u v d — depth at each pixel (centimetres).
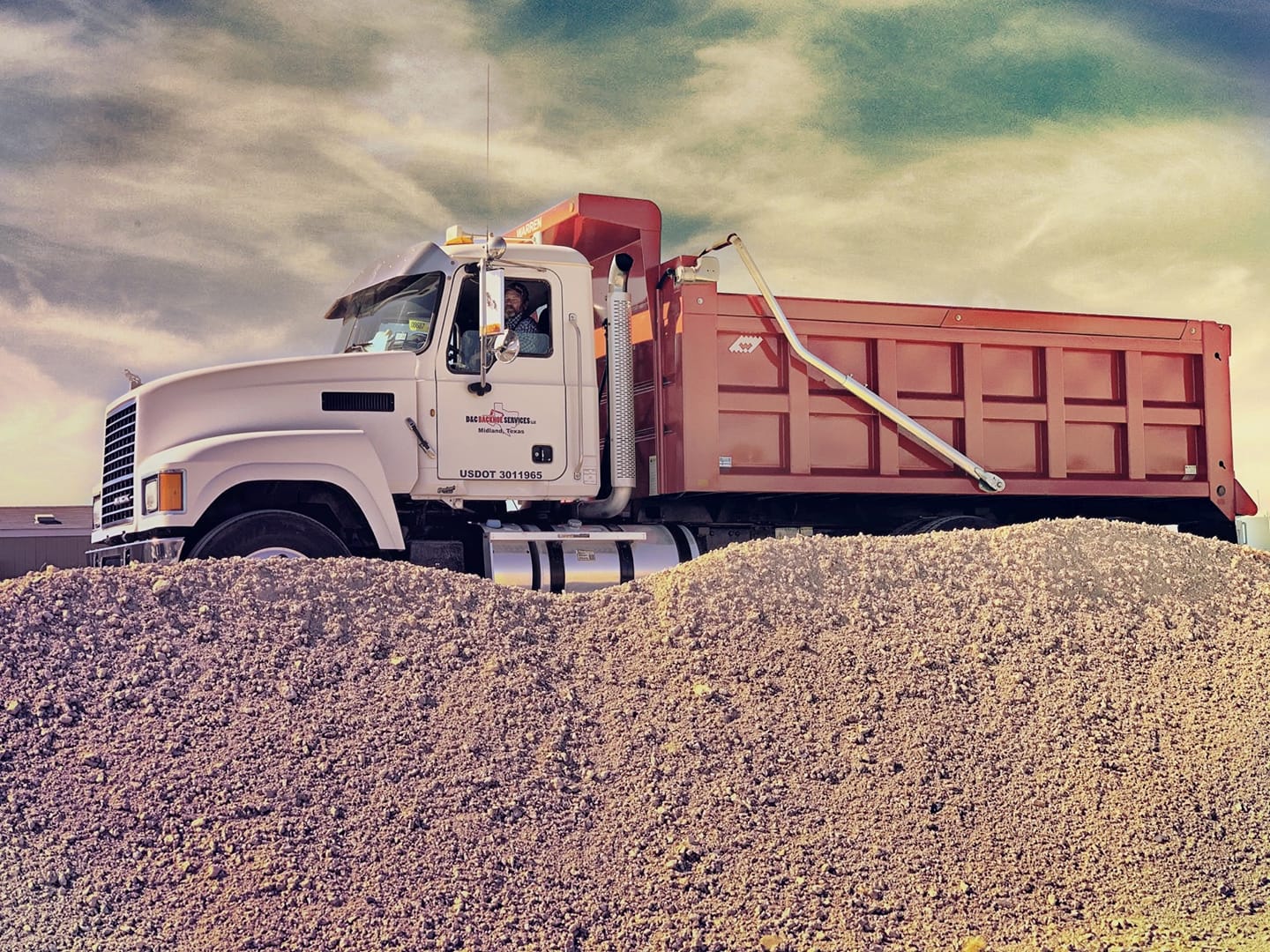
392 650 679
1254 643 744
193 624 679
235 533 871
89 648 649
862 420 1086
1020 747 646
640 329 1062
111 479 981
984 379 1134
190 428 909
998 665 709
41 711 601
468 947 492
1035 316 1145
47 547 1841
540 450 971
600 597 763
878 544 818
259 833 541
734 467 1039
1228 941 521
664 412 1035
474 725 627
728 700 664
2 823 532
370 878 523
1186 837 592
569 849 557
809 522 1139
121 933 480
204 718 609
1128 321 1185
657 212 1059
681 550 1041
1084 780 625
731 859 559
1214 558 845
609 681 679
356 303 1027
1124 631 748
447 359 954
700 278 1020
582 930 511
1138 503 1242
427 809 567
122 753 582
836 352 1079
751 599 746
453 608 720
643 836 570
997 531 852
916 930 524
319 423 925
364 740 607
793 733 642
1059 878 563
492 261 960
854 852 569
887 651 712
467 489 952
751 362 1045
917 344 1107
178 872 516
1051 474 1154
